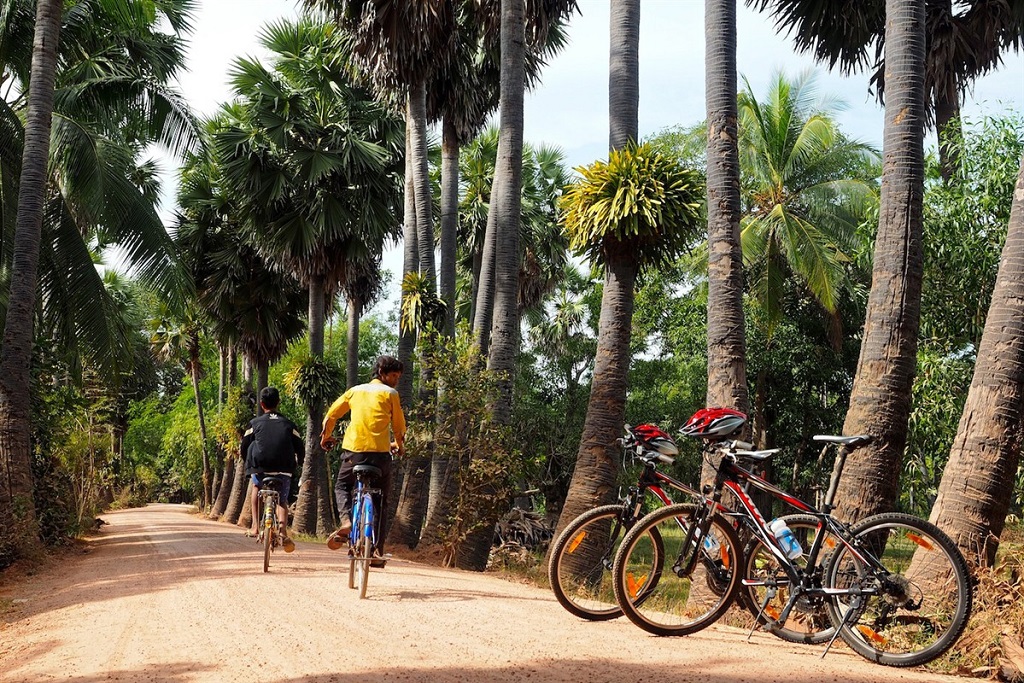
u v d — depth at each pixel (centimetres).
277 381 4316
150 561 1149
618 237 1042
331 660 447
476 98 2028
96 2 1739
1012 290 593
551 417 2650
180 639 523
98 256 3191
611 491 1116
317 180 2238
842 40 1530
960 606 448
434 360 1405
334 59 2222
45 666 472
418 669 423
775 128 2650
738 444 521
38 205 1333
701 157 2902
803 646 502
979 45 1500
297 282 2961
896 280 699
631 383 2803
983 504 571
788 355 2569
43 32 1369
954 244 1202
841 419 2639
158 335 4603
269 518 878
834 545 487
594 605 561
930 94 1515
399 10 1711
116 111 1828
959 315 1251
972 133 1206
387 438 692
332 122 2323
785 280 2662
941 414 1241
